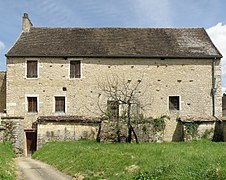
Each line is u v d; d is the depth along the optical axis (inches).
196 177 318.3
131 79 1003.3
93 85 996.6
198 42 1072.2
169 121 991.0
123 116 898.1
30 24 1112.2
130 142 866.8
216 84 1016.9
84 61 1000.2
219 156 395.5
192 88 1012.5
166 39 1079.0
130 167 438.6
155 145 702.5
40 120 911.0
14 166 581.3
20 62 991.6
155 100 1000.2
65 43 1039.6
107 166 479.8
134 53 1005.8
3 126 876.6
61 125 917.2
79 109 989.2
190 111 1005.8
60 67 997.8
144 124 930.1
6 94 985.5
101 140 872.9
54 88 991.6
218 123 951.6
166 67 1012.5
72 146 739.4
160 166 379.6
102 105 990.4
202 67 1019.9
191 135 930.7
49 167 592.1
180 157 423.5
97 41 1054.4
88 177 452.1
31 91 987.9
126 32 1103.0
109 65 1004.6
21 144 905.5
